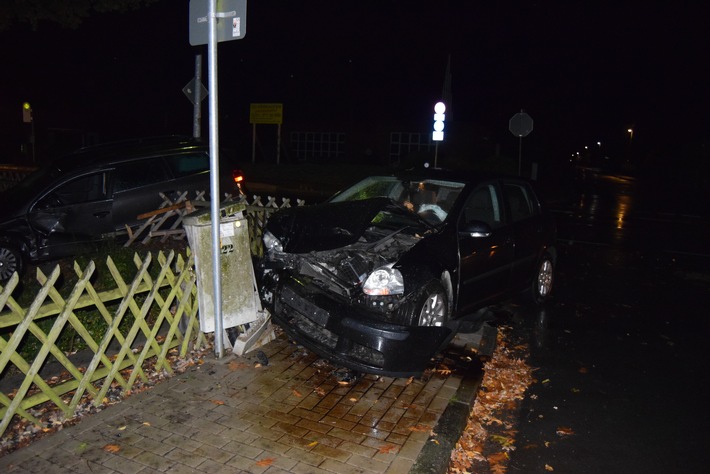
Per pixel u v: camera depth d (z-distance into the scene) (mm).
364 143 33719
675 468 4102
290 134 35438
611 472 4016
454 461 4000
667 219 19484
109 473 3477
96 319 5324
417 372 4809
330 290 5152
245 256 5262
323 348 4934
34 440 3840
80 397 4141
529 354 6152
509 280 6871
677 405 5109
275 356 5309
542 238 7539
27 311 3764
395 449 3852
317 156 35094
